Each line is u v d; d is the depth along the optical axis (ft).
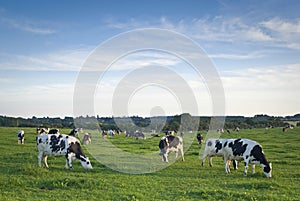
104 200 32.68
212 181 44.24
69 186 38.40
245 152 51.21
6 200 31.63
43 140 53.67
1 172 47.19
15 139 115.44
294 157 76.84
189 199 33.32
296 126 309.83
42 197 33.55
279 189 38.45
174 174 50.39
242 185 40.37
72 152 53.78
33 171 46.44
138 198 33.71
